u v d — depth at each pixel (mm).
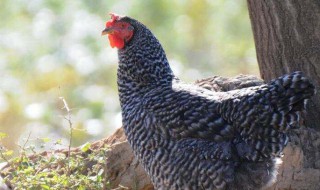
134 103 16922
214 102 15883
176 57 33562
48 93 31406
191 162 15766
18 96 30594
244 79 19047
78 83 32125
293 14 18312
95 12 34469
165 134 16016
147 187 18312
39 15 34188
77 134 28141
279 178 17562
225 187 15641
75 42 33469
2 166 18797
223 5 35312
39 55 32906
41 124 29031
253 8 18922
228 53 33500
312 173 17562
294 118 15203
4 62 32469
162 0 34688
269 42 18766
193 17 35031
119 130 19297
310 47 18344
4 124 28688
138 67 17312
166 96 16312
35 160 18812
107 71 32656
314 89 15109
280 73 18781
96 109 30203
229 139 15617
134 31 17484
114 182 18422
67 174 17641
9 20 34469
